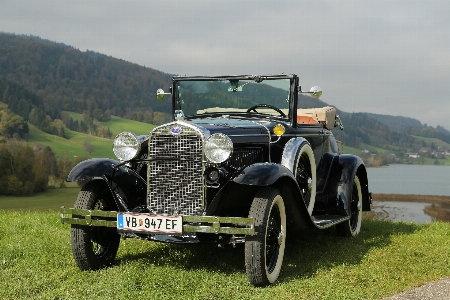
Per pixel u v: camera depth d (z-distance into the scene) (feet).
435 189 223.92
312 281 13.38
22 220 24.38
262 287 13.01
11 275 14.05
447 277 14.26
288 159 15.52
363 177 21.86
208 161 13.44
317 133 19.31
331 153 20.72
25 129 269.85
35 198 160.04
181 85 19.70
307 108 22.47
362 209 22.52
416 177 307.78
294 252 17.49
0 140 193.06
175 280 13.17
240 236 13.91
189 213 13.78
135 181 15.14
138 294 12.12
